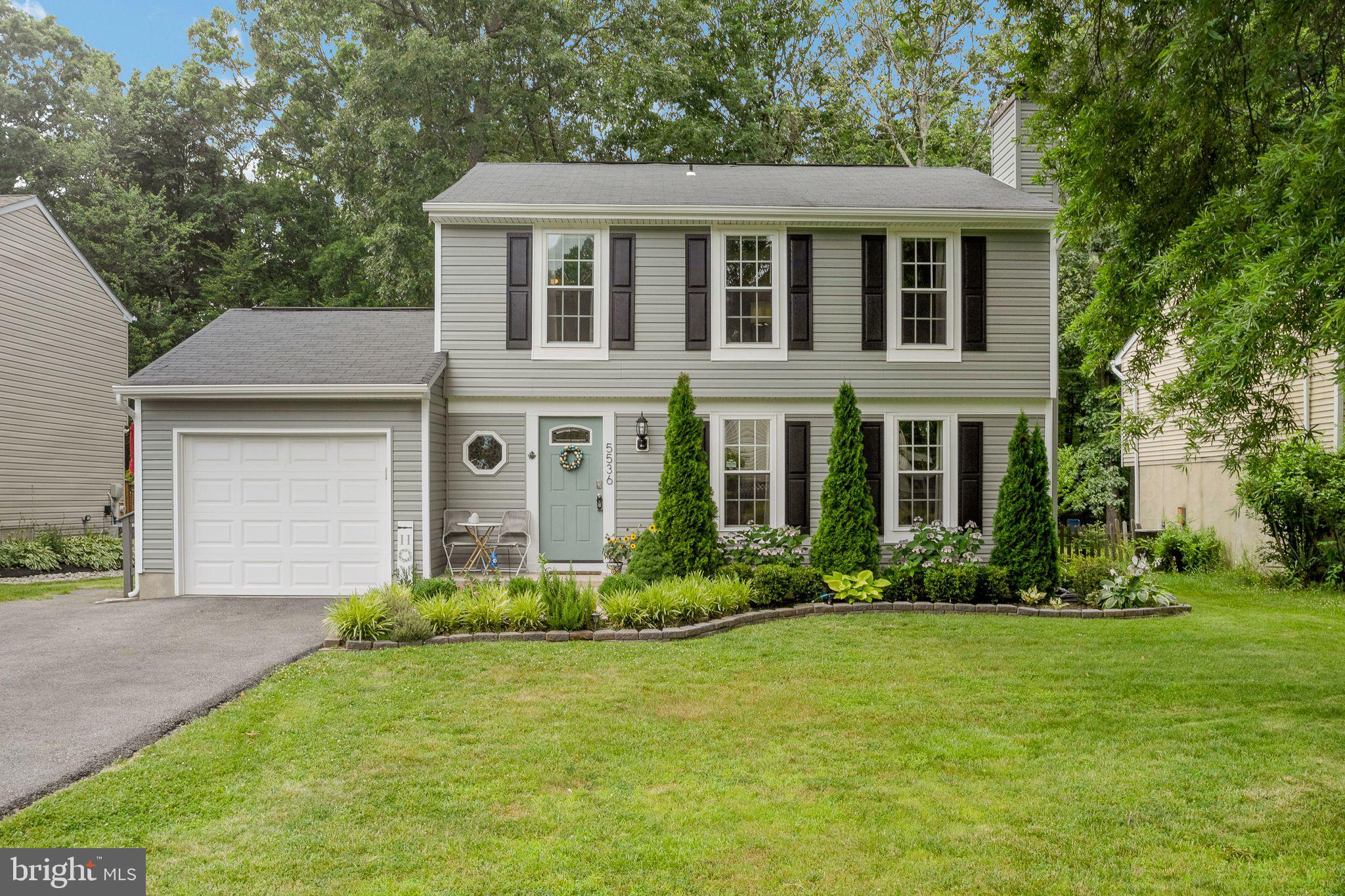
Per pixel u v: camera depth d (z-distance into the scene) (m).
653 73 22.27
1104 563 11.05
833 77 25.06
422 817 4.09
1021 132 13.16
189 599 10.46
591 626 8.34
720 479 11.86
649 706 5.94
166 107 27.80
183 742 5.06
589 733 5.34
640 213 11.62
